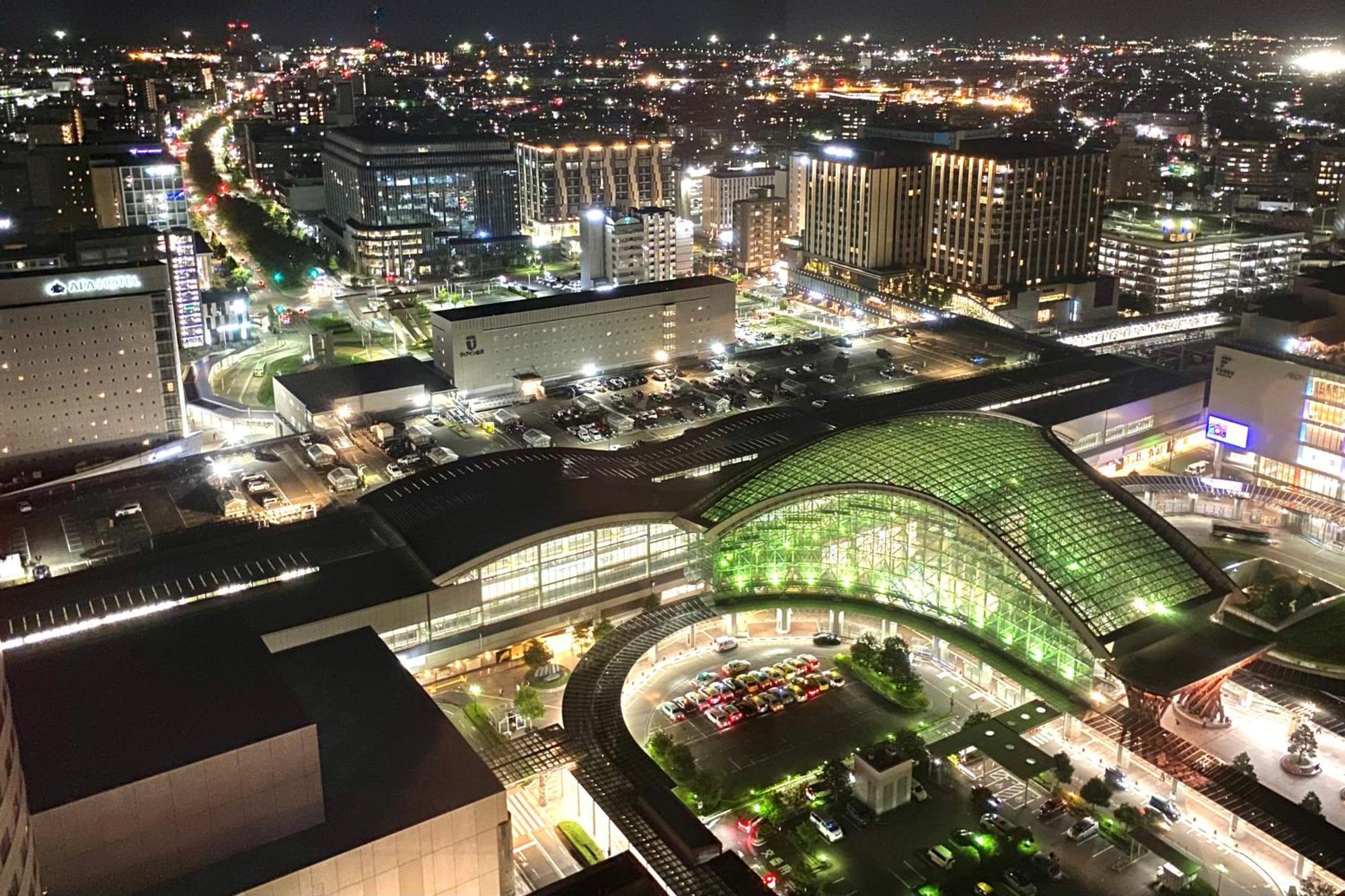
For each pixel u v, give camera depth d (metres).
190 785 99.75
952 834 127.19
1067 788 135.38
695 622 164.00
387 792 111.19
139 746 101.56
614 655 155.00
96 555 195.38
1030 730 138.25
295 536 180.12
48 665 115.25
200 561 171.50
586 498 183.38
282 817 105.88
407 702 126.81
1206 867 121.75
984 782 137.12
